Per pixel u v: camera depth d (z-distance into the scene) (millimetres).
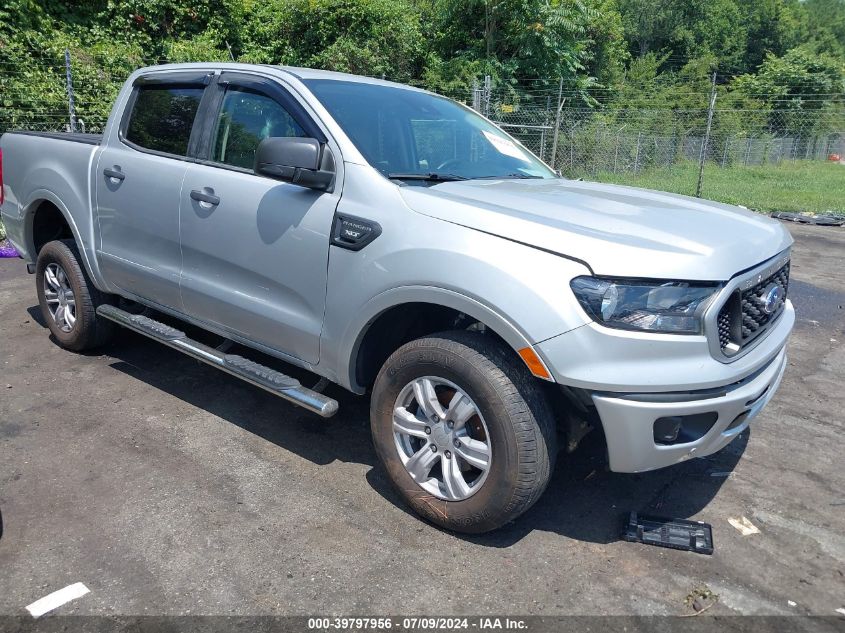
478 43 18594
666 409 2398
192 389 4152
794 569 2680
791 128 25031
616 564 2678
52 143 4465
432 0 20203
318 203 3020
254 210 3229
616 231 2590
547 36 18281
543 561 2680
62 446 3428
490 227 2580
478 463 2652
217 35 16328
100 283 4207
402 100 3703
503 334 2486
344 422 3820
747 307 2703
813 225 11602
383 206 2842
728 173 20766
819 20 62781
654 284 2393
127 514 2881
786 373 4820
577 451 3561
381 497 3090
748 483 3320
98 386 4145
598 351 2373
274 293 3229
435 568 2613
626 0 42344
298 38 18062
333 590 2473
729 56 45062
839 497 3217
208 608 2361
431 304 2914
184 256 3605
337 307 2945
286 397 3064
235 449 3471
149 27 15227
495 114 14500
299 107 3270
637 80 30891
